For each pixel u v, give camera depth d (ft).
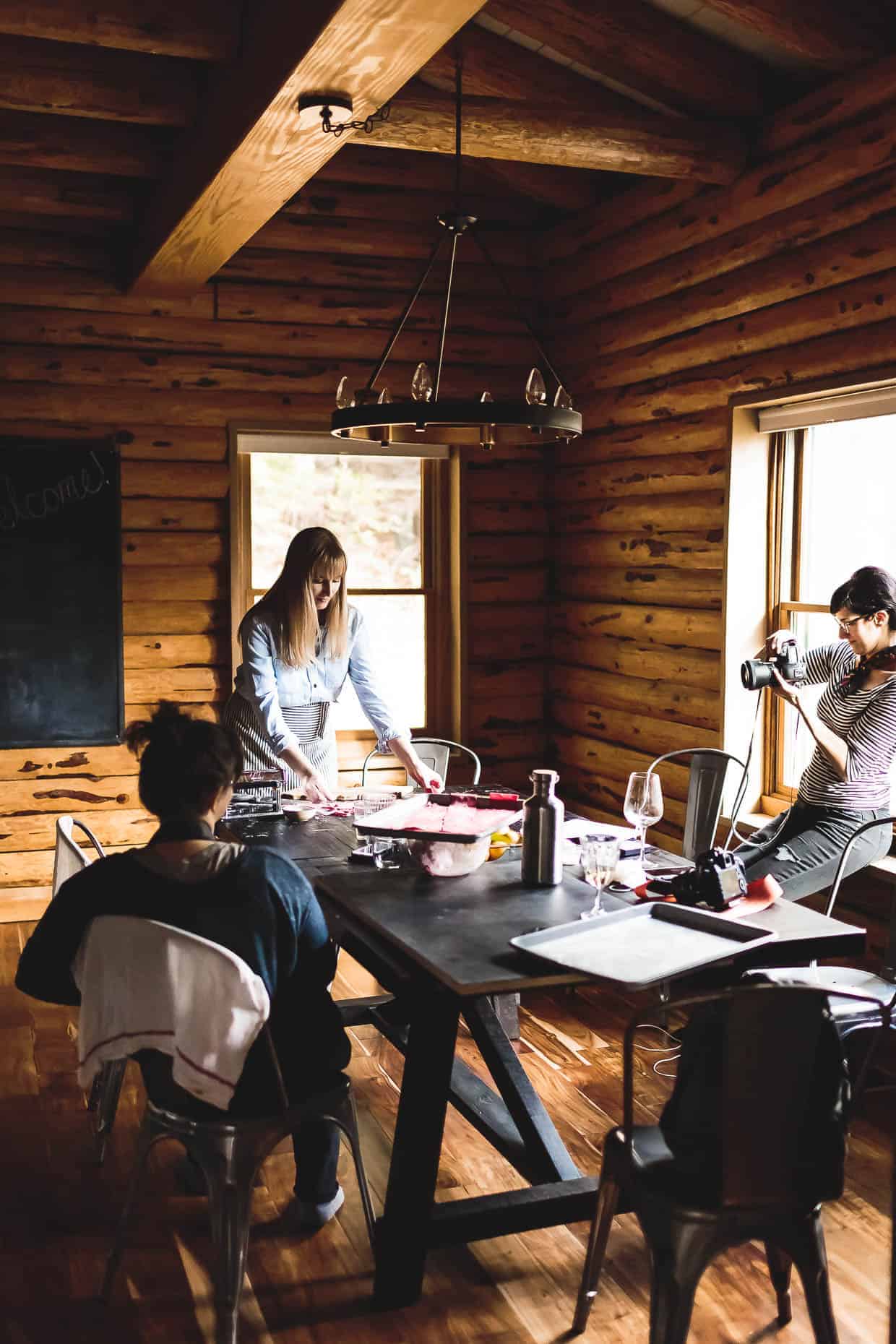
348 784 19.95
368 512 20.01
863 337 13.07
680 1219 7.02
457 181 10.66
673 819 17.16
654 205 16.71
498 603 20.57
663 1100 11.89
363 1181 8.67
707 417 16.06
